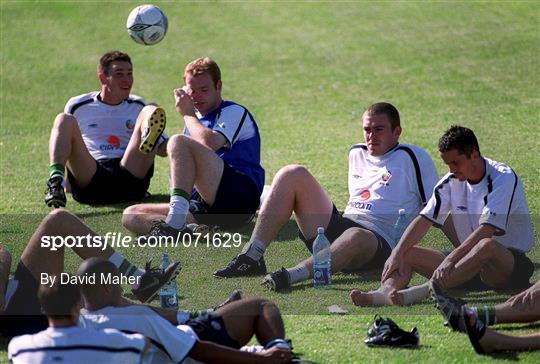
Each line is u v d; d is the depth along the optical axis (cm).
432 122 5641
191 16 9388
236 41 8500
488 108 5922
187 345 2211
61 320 2050
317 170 4694
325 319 2752
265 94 6775
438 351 2464
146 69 7712
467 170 2877
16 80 7438
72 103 4247
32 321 2573
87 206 4119
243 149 3716
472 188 2909
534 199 3938
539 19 8494
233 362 2230
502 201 2842
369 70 7281
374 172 3250
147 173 4156
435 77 6912
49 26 9106
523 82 6581
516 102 6028
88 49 8362
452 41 7969
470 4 9175
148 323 2203
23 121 6234
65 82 7381
